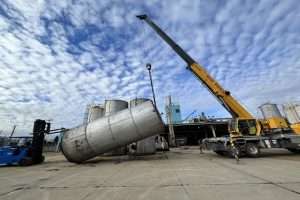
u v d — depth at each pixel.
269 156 14.17
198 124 39.09
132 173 8.91
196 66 16.23
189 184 6.31
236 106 15.07
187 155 17.44
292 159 12.16
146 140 18.34
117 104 20.09
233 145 12.86
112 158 16.81
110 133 13.61
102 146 13.79
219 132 43.00
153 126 13.65
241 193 5.10
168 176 7.80
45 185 7.04
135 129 13.60
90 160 15.97
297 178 6.70
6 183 7.55
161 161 13.34
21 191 6.25
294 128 15.16
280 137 14.24
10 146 14.16
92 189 6.19
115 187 6.33
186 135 45.97
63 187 6.62
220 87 15.52
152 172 8.91
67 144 13.82
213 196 4.94
